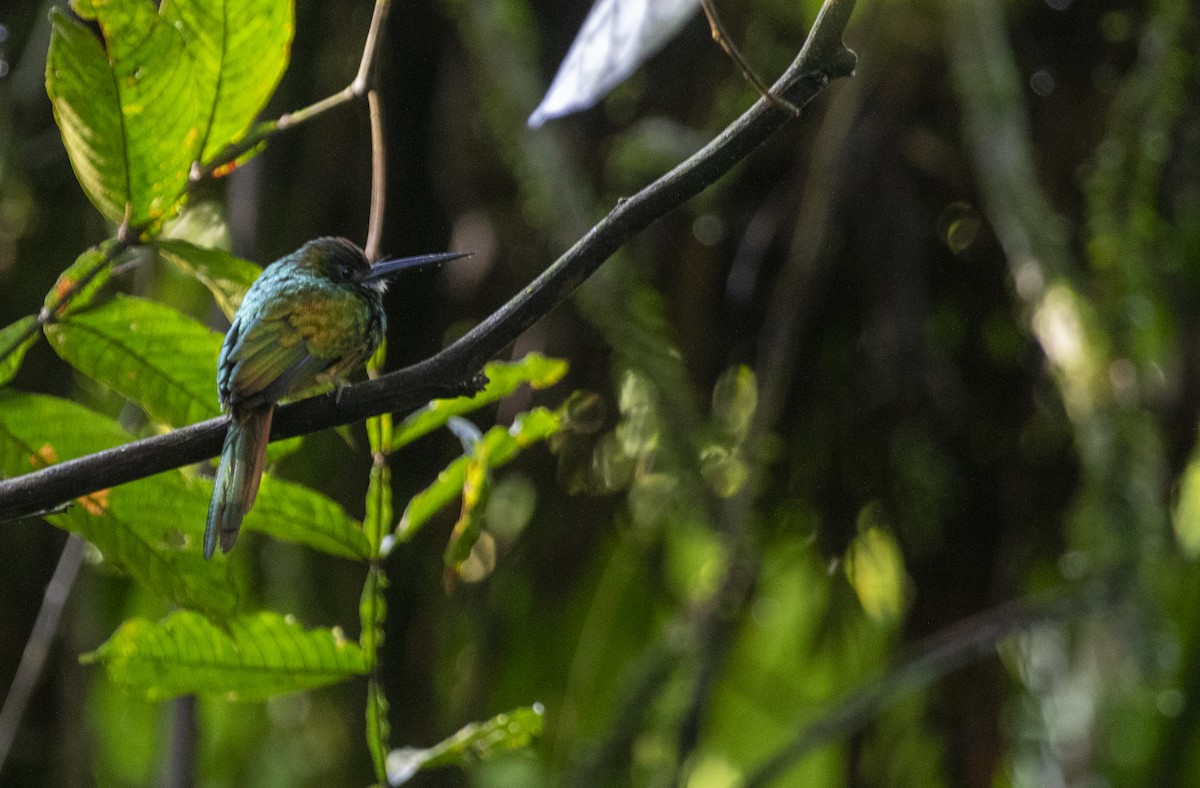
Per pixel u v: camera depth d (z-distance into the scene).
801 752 7.56
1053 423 8.80
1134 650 7.46
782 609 9.89
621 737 8.00
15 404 4.21
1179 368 8.05
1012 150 7.62
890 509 8.87
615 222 3.83
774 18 8.23
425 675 8.92
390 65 8.42
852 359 8.69
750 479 7.87
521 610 9.17
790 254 8.13
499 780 9.27
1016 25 8.45
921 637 9.02
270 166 8.35
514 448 4.40
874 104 8.18
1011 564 8.84
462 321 8.56
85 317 4.23
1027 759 8.60
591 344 8.56
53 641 8.54
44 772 8.45
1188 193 8.07
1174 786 7.59
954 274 8.72
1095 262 7.85
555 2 8.48
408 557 8.92
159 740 8.45
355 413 3.93
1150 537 7.53
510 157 7.90
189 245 4.18
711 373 8.70
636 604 9.56
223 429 4.26
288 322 5.53
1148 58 7.88
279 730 9.37
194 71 3.85
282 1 3.85
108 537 4.33
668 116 8.34
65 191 8.84
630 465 8.75
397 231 8.58
